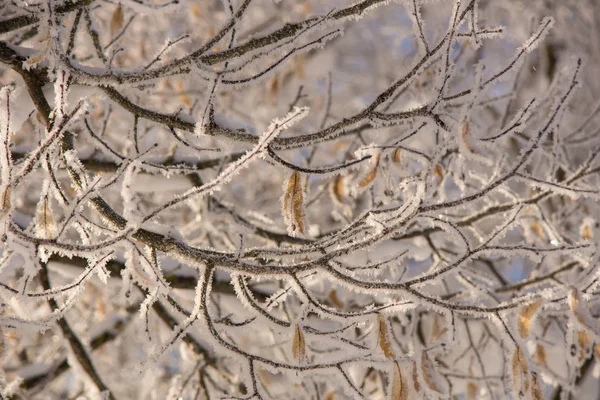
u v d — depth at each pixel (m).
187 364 7.60
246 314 6.19
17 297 3.45
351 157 7.28
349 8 3.90
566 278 6.30
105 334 7.22
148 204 9.10
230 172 3.49
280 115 9.85
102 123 6.04
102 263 3.64
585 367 7.02
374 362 3.72
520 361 3.77
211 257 3.73
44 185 3.58
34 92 4.21
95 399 5.34
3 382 6.34
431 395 3.72
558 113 3.82
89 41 7.08
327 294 6.23
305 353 3.75
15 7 4.04
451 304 3.83
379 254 6.21
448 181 8.35
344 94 13.49
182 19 9.38
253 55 3.93
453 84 7.33
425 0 3.91
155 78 3.95
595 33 11.70
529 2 12.19
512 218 3.94
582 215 7.11
